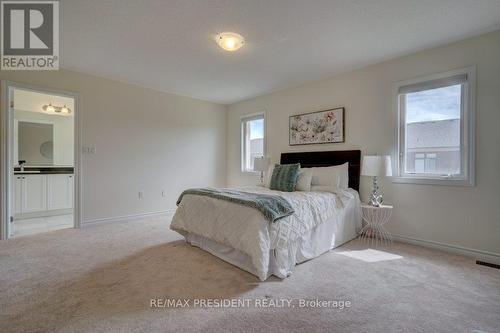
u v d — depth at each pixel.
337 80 3.69
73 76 3.57
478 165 2.53
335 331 1.43
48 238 3.15
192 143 4.99
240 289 1.90
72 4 2.06
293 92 4.28
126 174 4.10
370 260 2.47
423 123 2.94
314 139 3.95
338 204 2.91
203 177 5.18
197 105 5.07
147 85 4.23
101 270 2.22
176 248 2.81
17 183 4.23
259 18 2.26
